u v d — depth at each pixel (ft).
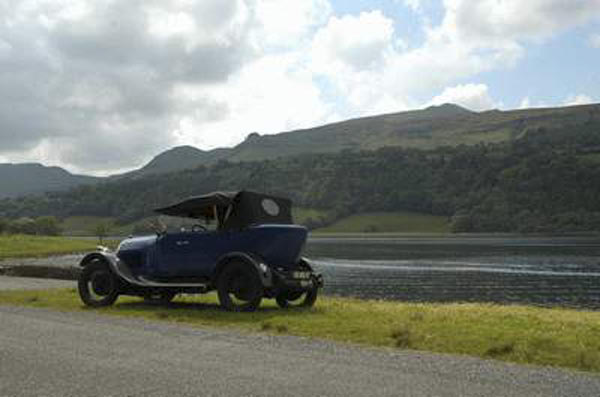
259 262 44.11
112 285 47.96
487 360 27.71
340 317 39.75
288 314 41.91
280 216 47.96
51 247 234.38
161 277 48.24
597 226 570.87
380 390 22.47
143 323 38.58
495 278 167.94
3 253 202.39
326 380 23.91
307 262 48.16
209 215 47.93
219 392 22.22
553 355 28.55
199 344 31.45
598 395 22.03
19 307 46.96
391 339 32.65
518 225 592.19
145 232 52.44
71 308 46.73
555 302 117.70
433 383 23.47
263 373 25.05
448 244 415.23
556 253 291.38
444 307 46.85
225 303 44.60
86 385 23.22
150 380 23.95
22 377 24.44
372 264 225.35
